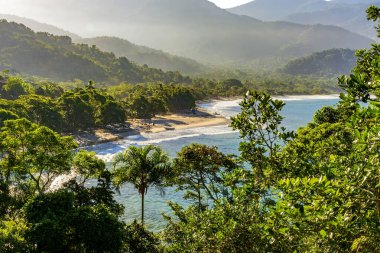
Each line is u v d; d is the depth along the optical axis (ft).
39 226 62.13
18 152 104.47
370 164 21.81
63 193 74.43
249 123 35.45
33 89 438.81
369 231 21.93
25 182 108.17
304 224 22.21
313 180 21.11
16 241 58.54
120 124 372.79
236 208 37.29
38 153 102.68
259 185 36.11
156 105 443.73
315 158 34.81
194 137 334.85
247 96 35.14
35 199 71.97
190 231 46.70
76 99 324.19
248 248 34.32
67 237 64.69
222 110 580.71
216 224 38.14
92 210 68.28
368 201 21.27
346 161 26.91
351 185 21.45
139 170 103.86
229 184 41.14
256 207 36.55
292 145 35.47
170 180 102.89
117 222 68.54
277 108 34.55
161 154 107.65
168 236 78.74
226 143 305.94
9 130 100.58
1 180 94.68
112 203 103.35
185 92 526.57
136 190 173.78
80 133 319.88
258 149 35.63
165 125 397.80
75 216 65.67
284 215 23.09
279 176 33.86
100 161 105.19
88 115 330.34
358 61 38.04
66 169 107.76
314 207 21.20
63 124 295.07
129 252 75.72
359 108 23.12
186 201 157.89
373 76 22.75
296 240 26.68
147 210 149.07
